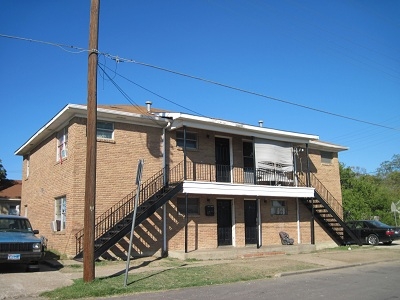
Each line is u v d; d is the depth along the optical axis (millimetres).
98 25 11562
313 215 22938
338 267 15031
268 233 22234
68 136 17469
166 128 19109
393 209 33812
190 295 9633
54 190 18812
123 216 17250
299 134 22359
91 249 10891
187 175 19594
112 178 17359
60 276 12008
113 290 9883
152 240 17891
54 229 18094
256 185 20156
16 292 9812
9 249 12461
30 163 24188
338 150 27625
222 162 21297
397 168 83125
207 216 19906
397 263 16656
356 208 40656
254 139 21109
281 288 10578
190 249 18953
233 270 13641
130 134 18188
